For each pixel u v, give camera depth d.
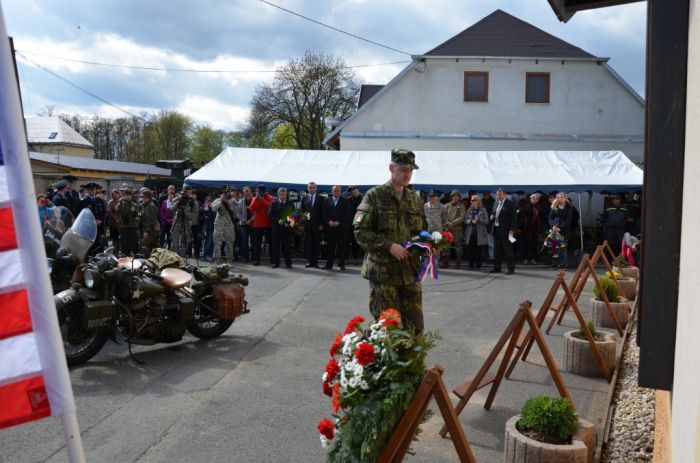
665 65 2.67
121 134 58.47
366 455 2.46
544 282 11.93
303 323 7.83
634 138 24.06
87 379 5.47
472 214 14.05
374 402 2.48
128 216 13.60
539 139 24.19
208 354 6.34
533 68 24.22
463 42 24.70
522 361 6.19
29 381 1.93
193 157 62.19
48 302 1.95
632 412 4.48
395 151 4.82
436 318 8.32
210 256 15.69
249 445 4.07
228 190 15.45
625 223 14.88
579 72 24.16
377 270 4.80
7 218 1.92
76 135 52.28
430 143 24.39
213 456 3.90
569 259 16.16
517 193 16.75
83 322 5.70
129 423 4.45
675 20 2.65
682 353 2.10
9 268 1.92
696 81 2.01
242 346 6.66
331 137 26.61
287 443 4.11
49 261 6.07
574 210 17.67
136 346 6.62
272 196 15.84
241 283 7.18
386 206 4.83
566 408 3.49
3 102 1.89
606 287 7.77
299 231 13.35
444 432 4.25
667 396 2.99
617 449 3.83
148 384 5.34
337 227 13.30
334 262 14.84
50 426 4.41
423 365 2.62
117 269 5.96
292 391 5.18
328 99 42.25
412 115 24.50
